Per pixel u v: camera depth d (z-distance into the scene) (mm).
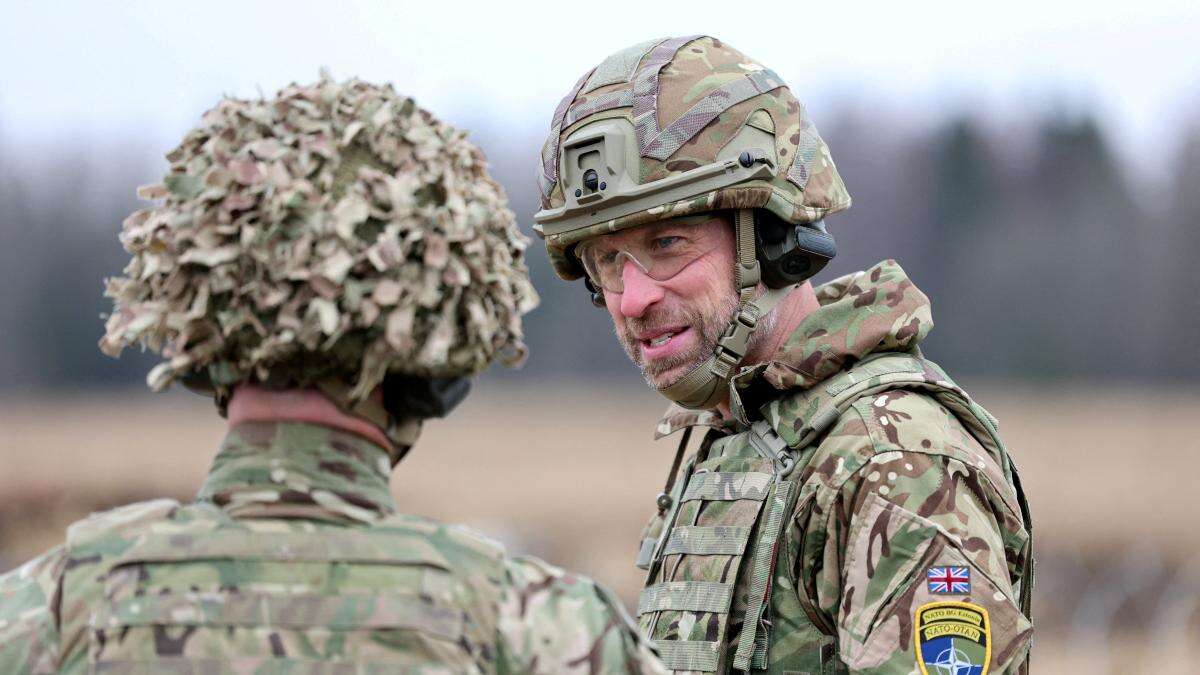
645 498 75875
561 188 10656
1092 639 33281
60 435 125375
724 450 10430
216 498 6699
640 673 6820
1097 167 193750
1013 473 10156
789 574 9602
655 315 10391
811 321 10148
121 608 6367
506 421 143875
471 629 6527
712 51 10703
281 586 6398
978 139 197875
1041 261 177250
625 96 10430
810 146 10648
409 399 7012
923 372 9930
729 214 10398
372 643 6328
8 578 6641
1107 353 167125
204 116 7020
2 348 169250
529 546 53188
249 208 6629
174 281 6660
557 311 165750
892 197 194250
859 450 9430
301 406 6797
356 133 6793
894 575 9047
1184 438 109625
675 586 10133
